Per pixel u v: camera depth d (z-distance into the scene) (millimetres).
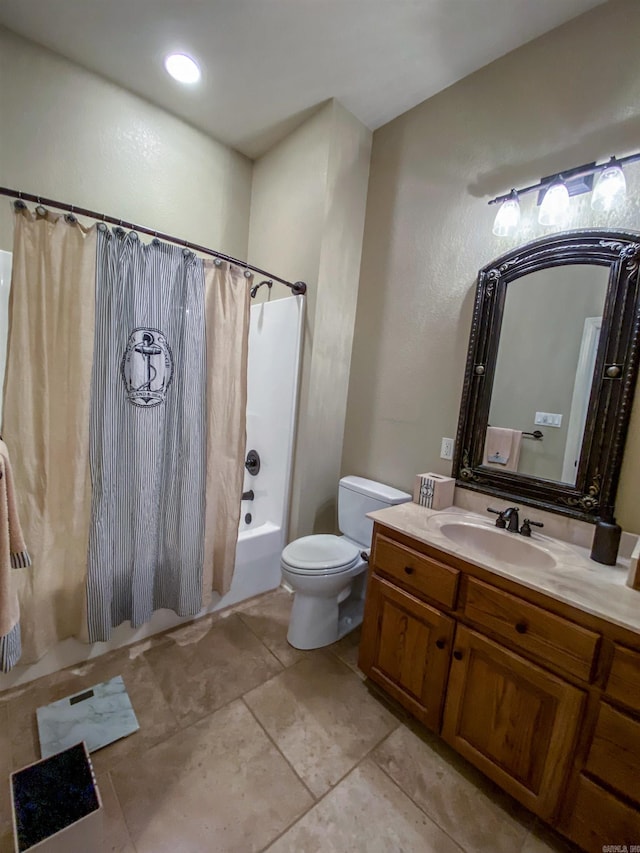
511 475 1598
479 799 1214
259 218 2516
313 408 2189
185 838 1053
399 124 2076
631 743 927
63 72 1793
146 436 1611
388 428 2148
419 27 1539
